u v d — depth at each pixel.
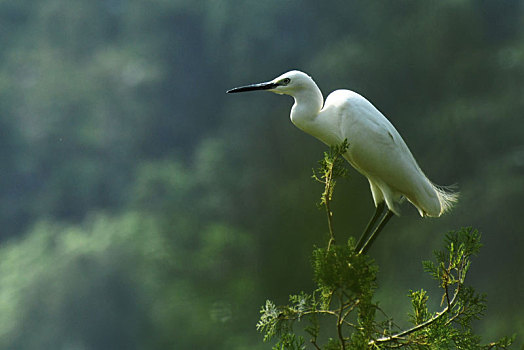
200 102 25.86
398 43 18.17
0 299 20.12
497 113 15.98
